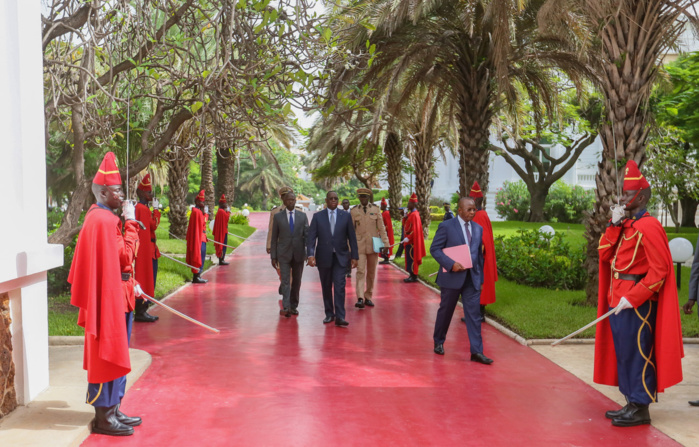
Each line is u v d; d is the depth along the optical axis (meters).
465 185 13.30
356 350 7.48
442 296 7.18
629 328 4.91
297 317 9.67
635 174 5.00
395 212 27.30
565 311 9.27
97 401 4.55
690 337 7.86
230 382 6.09
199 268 13.62
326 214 9.03
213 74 6.83
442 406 5.38
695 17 8.38
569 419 5.07
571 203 36.16
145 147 8.05
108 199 4.62
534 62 13.56
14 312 5.03
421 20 12.89
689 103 18.14
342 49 7.23
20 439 4.36
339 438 4.62
